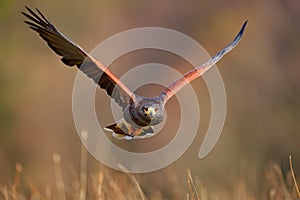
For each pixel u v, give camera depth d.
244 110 20.50
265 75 21.80
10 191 9.68
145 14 23.91
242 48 22.58
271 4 23.69
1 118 20.95
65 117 21.39
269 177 10.19
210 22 23.84
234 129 19.70
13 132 20.92
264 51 22.55
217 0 24.19
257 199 10.55
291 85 21.62
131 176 9.27
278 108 20.70
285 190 9.09
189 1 24.28
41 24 7.46
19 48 21.67
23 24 21.64
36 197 9.56
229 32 23.58
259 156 18.66
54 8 22.42
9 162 20.17
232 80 21.52
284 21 23.41
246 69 22.00
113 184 9.07
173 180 10.55
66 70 22.02
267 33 23.22
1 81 21.36
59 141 20.86
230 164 17.23
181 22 24.00
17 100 21.38
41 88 21.64
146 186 11.65
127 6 23.69
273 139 19.56
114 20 23.25
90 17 22.88
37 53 21.88
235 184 12.08
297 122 20.12
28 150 20.61
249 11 23.69
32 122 21.09
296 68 22.16
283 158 18.81
